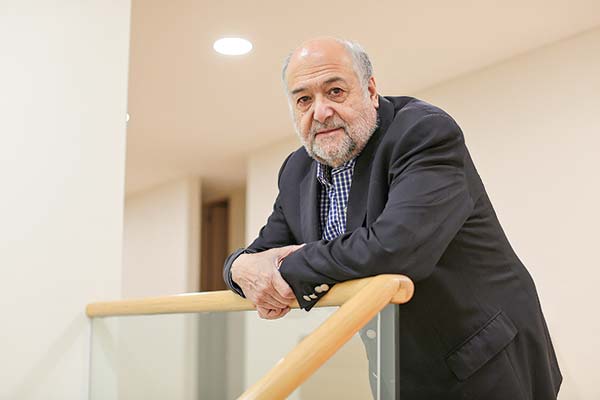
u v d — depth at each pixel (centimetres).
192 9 258
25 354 144
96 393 152
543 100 296
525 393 125
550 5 259
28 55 152
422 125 117
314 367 85
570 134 286
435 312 122
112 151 164
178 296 132
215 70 318
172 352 138
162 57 302
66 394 149
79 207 156
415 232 104
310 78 125
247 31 278
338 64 125
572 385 278
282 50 296
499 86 313
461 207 112
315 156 130
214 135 417
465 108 326
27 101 151
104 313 149
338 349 88
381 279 91
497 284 127
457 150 117
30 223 148
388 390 90
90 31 164
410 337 124
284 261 106
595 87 279
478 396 123
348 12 262
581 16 269
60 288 151
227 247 602
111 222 161
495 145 313
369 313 88
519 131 304
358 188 126
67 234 153
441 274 121
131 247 557
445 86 336
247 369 120
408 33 280
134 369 145
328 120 125
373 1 253
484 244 126
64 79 158
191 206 513
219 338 129
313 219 135
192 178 517
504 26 276
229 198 589
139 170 497
